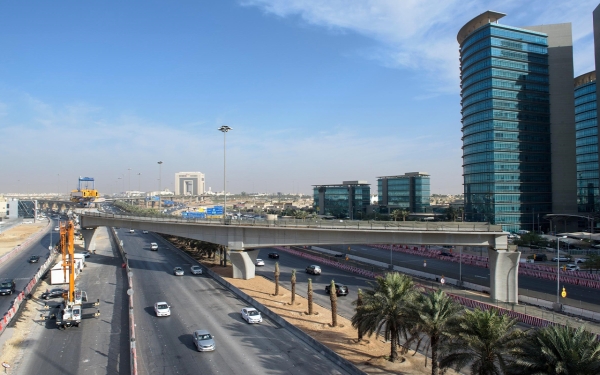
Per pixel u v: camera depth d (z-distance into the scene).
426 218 171.38
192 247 93.94
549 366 19.31
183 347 34.59
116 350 34.03
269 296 52.12
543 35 145.25
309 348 34.75
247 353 33.34
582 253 90.19
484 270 72.88
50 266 74.38
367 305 31.39
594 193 156.00
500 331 23.16
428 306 27.77
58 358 32.31
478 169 141.75
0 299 51.19
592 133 157.50
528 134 141.62
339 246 107.62
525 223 137.38
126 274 68.31
